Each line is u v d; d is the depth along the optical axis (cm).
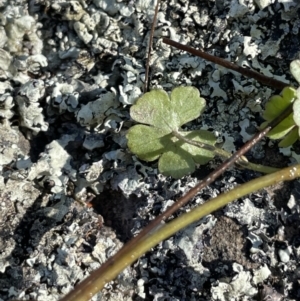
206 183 6
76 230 6
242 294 6
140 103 6
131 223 6
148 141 6
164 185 6
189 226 6
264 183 6
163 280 6
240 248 6
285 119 6
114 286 6
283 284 6
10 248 6
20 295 6
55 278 6
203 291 6
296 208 6
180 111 6
